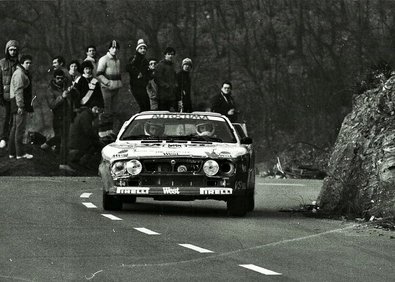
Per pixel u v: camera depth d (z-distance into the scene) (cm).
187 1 9400
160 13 9306
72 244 2480
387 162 3384
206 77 9019
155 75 5400
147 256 2303
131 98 8562
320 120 8300
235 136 3531
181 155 3269
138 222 3033
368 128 3569
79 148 5503
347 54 8931
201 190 3253
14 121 5300
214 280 1998
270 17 9225
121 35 9225
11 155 5366
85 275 2028
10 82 5319
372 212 3291
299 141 7494
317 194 4428
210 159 3266
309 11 9169
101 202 3650
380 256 2412
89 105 5525
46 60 9106
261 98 8694
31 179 4825
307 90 8644
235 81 8925
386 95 3600
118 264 2177
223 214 3403
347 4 9175
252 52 9075
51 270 2083
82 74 5575
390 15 9106
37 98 8750
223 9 9319
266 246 2538
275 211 3581
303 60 8931
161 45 9225
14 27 9150
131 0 9312
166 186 3262
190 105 5450
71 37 9194
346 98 8475
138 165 3266
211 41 9212
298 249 2502
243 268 2156
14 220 2988
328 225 3108
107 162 3316
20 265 2141
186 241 2591
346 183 3488
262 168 7481
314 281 2023
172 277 2023
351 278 2072
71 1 9275
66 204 3541
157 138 3491
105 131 5678
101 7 9281
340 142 3666
